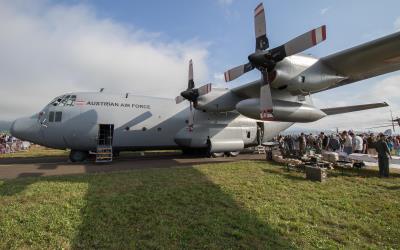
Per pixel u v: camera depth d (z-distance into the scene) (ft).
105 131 39.99
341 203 18.03
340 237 13.03
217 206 17.01
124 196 18.48
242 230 13.55
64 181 22.72
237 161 38.01
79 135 37.88
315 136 53.98
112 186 21.25
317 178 24.12
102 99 40.40
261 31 27.40
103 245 11.66
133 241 12.06
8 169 30.60
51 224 13.44
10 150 64.69
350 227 14.28
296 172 28.17
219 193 19.72
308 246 12.00
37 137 37.37
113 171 28.48
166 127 44.19
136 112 42.22
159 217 14.92
